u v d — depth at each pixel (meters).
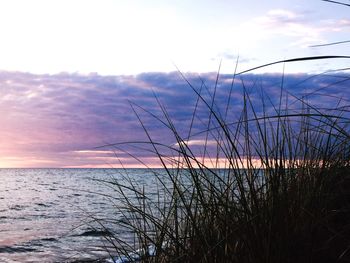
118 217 13.00
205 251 2.38
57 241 19.67
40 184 118.12
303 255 2.24
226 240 2.31
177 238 2.57
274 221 2.28
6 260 16.28
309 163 2.98
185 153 2.62
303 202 2.52
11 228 27.19
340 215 2.65
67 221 29.56
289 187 2.59
